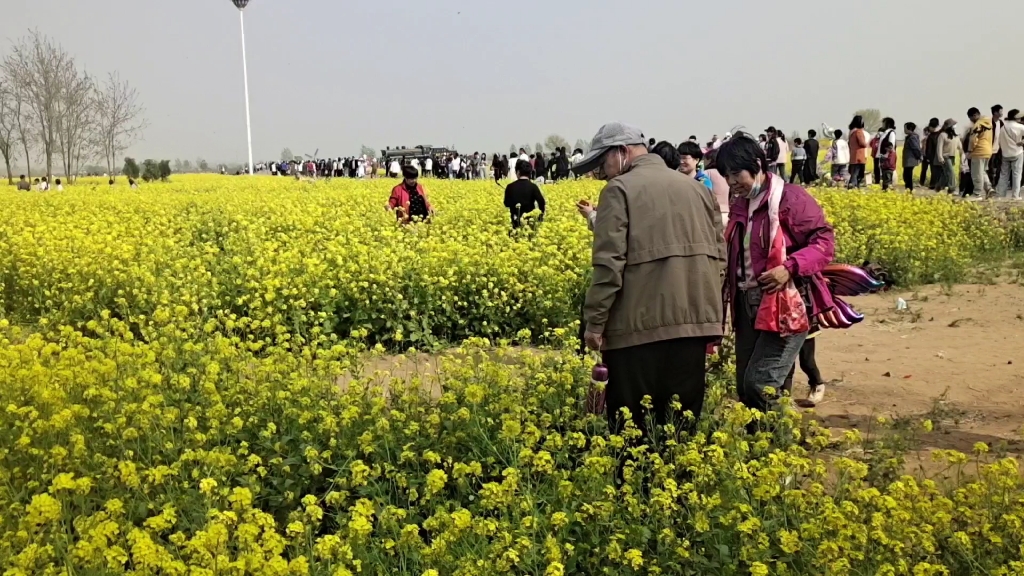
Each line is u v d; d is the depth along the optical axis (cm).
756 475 398
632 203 430
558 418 509
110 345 604
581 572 377
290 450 480
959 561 358
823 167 2938
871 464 454
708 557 372
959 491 382
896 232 1244
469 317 895
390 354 840
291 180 4109
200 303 866
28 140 5181
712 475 400
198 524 391
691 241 438
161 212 1747
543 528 382
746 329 512
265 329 802
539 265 975
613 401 460
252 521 362
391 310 869
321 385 555
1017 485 396
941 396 603
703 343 452
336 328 873
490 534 373
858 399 652
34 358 568
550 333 828
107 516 369
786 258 482
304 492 455
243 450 461
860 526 349
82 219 1547
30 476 431
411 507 424
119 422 464
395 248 1050
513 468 405
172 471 415
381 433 468
